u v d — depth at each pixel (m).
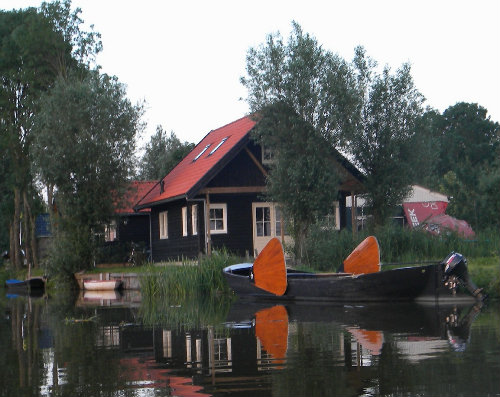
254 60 25.97
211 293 23.42
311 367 9.77
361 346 11.27
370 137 27.02
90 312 19.48
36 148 31.36
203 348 11.84
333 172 25.69
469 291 17.78
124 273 29.75
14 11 41.19
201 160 32.59
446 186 35.88
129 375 9.84
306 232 25.45
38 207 46.22
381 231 23.83
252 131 26.42
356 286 18.39
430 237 23.84
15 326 16.81
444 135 77.12
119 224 36.50
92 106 31.59
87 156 31.28
